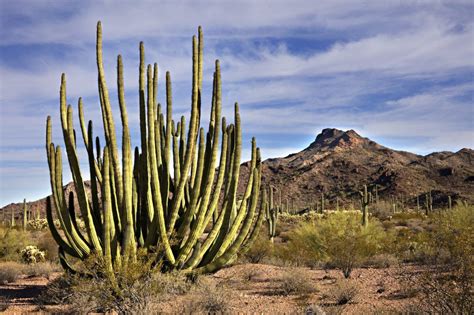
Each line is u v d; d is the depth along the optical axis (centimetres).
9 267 1425
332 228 1520
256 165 1170
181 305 873
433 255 1448
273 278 1355
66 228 1074
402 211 6203
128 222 960
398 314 795
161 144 1162
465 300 709
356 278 1320
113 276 881
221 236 1105
